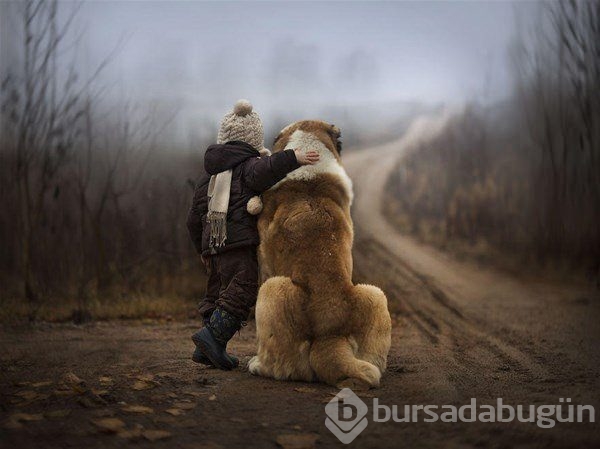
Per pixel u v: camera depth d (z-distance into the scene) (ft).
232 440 10.09
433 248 51.85
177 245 29.81
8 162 27.68
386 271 39.17
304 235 13.94
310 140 15.19
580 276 35.94
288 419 11.14
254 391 12.92
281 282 13.70
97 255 28.63
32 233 27.45
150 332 22.33
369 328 13.62
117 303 26.30
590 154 35.17
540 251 40.37
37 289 27.32
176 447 9.75
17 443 9.84
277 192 14.62
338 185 14.89
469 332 22.56
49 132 27.27
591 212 36.37
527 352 18.47
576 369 15.96
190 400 12.37
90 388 13.30
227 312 14.51
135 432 10.34
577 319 25.02
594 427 10.60
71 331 22.44
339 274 13.74
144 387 13.32
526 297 31.53
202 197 15.34
